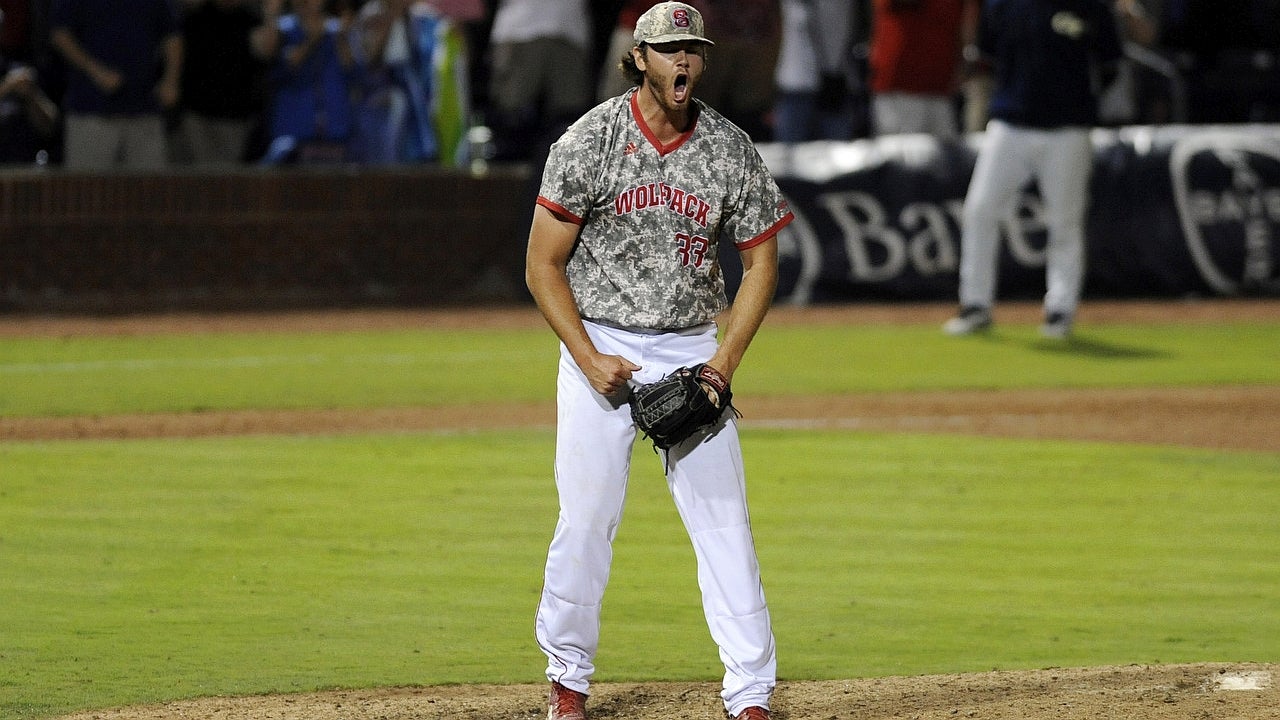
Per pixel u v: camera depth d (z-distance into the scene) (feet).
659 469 113.91
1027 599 81.87
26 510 99.60
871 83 214.28
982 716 59.72
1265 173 211.20
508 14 197.88
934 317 196.13
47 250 194.70
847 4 213.87
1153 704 60.75
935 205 206.69
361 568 86.69
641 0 186.39
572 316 58.29
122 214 196.03
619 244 58.59
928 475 113.29
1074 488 109.29
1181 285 208.95
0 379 151.23
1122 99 220.23
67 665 68.95
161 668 68.64
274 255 201.98
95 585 82.69
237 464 114.73
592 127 57.98
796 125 213.87
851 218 205.67
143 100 194.08
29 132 202.49
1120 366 162.81
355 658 70.54
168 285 198.90
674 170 57.98
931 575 86.69
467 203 207.72
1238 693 62.28
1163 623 77.30
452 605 79.66
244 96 201.16
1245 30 237.04
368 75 204.23
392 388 148.87
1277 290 210.79
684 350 59.52
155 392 145.18
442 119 208.64
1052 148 173.27
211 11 197.16
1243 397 146.92
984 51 173.06
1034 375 157.48
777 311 201.87
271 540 92.73
